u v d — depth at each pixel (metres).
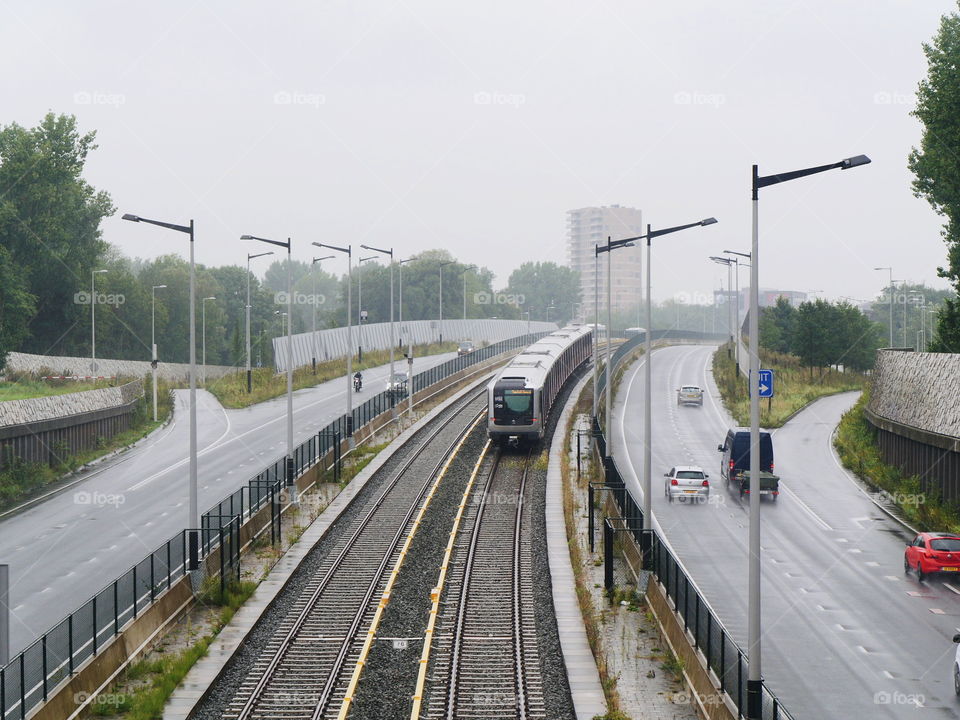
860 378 97.88
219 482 47.69
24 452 48.00
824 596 29.89
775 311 120.81
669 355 124.25
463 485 46.69
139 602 25.36
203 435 64.75
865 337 101.25
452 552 35.00
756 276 18.83
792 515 42.59
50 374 70.19
